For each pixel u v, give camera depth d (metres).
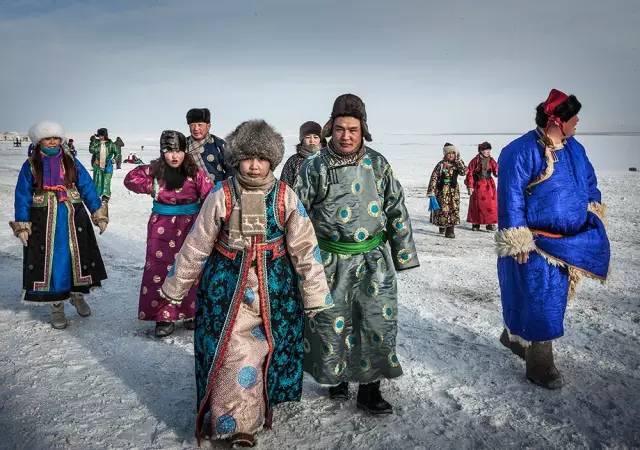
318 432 3.08
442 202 10.33
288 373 3.02
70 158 4.69
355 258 3.13
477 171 11.28
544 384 3.66
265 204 2.78
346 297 3.13
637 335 4.71
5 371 3.82
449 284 6.55
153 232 4.61
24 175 4.49
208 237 2.77
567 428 3.14
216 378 2.75
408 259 3.21
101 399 3.42
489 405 3.42
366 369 3.19
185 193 4.65
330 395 3.51
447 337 4.66
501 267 3.75
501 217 3.58
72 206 4.66
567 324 5.00
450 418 3.25
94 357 4.11
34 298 4.54
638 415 3.30
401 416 3.27
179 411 3.28
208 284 2.82
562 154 3.55
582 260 3.52
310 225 2.89
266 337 2.84
